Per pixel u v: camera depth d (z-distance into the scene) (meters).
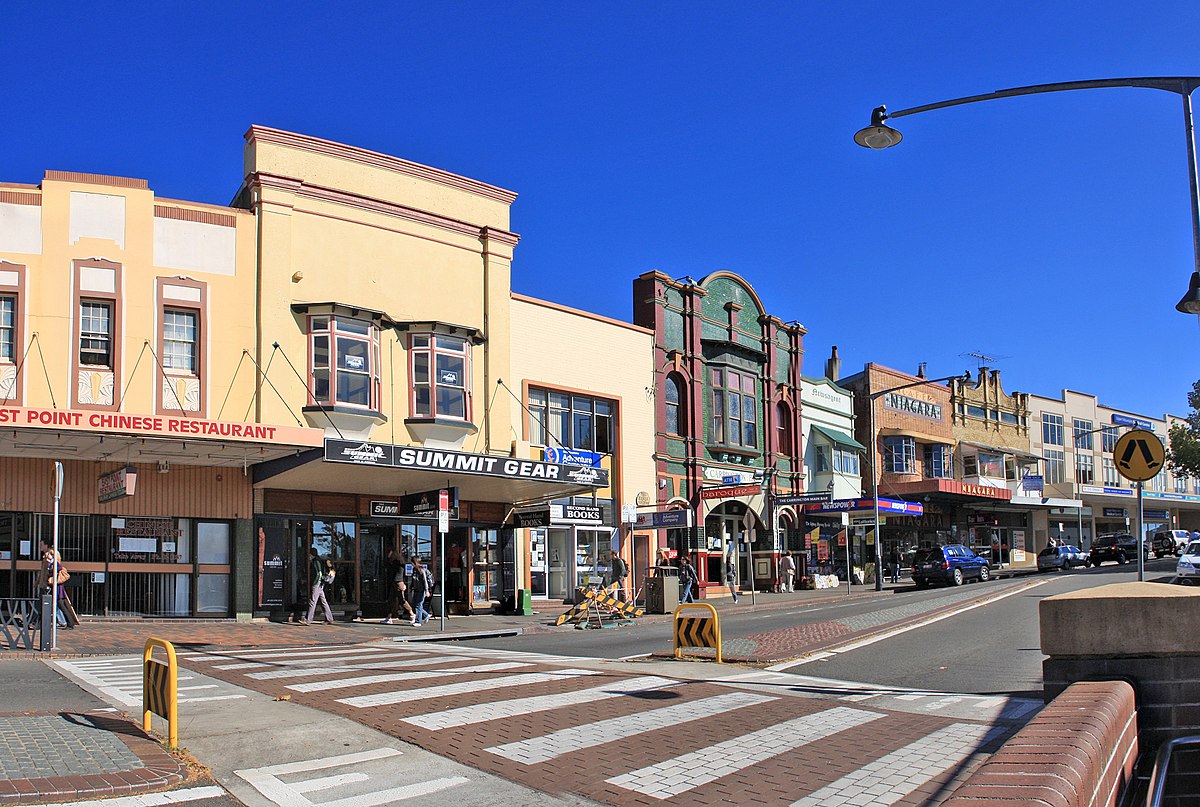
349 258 25.31
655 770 7.42
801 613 25.86
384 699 10.39
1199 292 11.09
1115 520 76.12
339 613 24.42
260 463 22.80
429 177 27.20
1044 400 66.75
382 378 25.38
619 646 17.78
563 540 30.34
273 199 24.11
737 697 10.65
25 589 20.58
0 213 21.19
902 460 50.62
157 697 8.33
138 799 6.60
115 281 22.00
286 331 23.94
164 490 22.11
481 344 27.81
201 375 22.66
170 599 22.12
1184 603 6.50
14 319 21.05
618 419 32.25
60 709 10.00
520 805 6.59
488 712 9.65
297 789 6.96
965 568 43.03
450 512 24.03
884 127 11.92
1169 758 5.86
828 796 6.71
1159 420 79.81
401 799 6.73
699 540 34.97
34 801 6.38
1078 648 6.68
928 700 10.59
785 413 41.69
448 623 23.77
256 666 13.62
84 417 18.28
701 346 36.62
